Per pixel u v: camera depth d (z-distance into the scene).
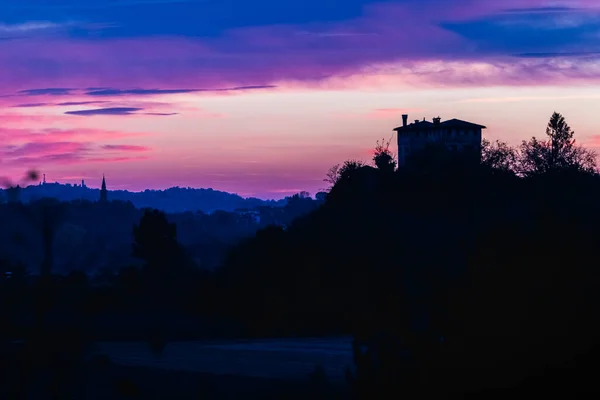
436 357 25.58
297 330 100.62
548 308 25.25
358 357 26.66
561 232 27.28
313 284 104.69
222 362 63.00
